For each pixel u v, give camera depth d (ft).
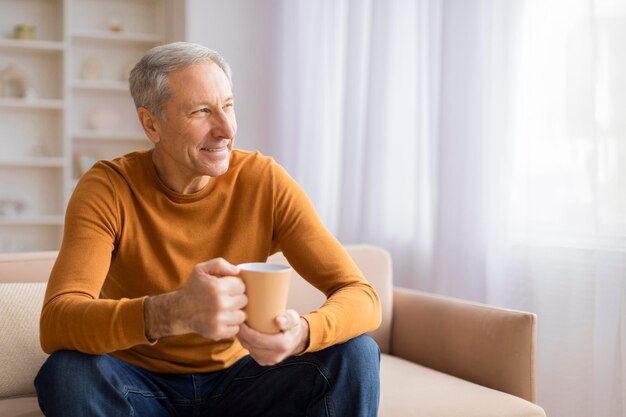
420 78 9.22
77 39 14.82
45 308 4.10
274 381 4.52
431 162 8.87
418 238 9.26
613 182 6.57
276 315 3.65
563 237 7.09
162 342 4.73
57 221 14.25
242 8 12.59
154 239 4.75
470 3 8.20
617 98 6.55
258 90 12.64
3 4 14.47
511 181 7.75
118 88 14.84
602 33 6.68
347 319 4.26
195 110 4.53
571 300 6.98
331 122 11.23
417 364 6.65
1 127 14.56
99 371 4.07
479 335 5.99
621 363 6.45
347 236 10.51
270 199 4.97
